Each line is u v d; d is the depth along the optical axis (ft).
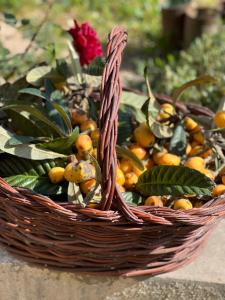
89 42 3.56
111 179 2.33
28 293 2.91
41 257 2.74
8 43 7.35
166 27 8.45
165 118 3.28
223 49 6.45
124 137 3.23
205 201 2.87
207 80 3.30
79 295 2.86
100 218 2.43
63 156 2.89
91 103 3.38
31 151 2.82
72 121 3.20
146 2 10.27
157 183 2.78
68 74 3.51
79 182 2.71
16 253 2.80
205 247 3.01
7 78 4.00
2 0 9.39
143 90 6.65
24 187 2.68
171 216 2.49
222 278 2.81
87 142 2.86
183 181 2.71
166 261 2.76
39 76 3.36
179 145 3.18
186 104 3.60
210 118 3.36
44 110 3.24
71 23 8.94
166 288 2.81
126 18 9.77
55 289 2.87
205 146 3.23
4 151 2.76
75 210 2.46
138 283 2.80
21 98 3.43
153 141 3.14
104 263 2.67
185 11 8.30
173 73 6.27
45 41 4.34
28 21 4.03
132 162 3.01
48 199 2.47
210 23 8.01
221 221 3.21
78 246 2.60
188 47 8.13
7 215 2.68
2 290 2.93
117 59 2.42
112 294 2.84
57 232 2.57
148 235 2.57
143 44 8.75
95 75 3.30
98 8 9.89
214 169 3.20
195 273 2.83
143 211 2.46
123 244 2.57
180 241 2.69
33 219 2.57
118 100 2.33
